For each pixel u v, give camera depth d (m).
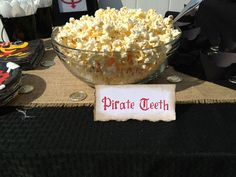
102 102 0.31
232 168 0.27
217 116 0.32
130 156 0.27
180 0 0.62
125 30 0.33
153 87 0.30
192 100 0.34
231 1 0.40
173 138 0.29
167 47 0.33
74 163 0.27
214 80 0.38
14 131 0.30
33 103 0.34
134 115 0.31
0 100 0.32
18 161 0.27
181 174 0.28
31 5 0.48
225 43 0.38
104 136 0.29
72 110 0.33
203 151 0.27
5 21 0.48
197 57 0.41
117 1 0.63
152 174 0.28
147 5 0.63
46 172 0.28
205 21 0.41
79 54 0.31
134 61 0.31
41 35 0.55
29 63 0.42
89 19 0.37
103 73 0.32
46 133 0.29
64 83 0.39
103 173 0.28
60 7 0.57
